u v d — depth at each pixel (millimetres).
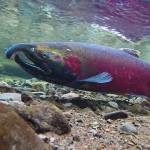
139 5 1856
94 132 542
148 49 2852
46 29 2609
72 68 892
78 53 903
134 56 996
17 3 2186
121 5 1905
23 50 852
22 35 2836
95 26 2350
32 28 2623
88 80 897
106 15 2105
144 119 733
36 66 884
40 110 487
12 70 2186
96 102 903
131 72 968
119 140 530
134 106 903
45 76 899
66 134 496
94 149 466
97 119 665
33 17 2396
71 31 2580
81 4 1991
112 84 954
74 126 570
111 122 648
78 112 738
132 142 530
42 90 1002
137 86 987
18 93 719
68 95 918
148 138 571
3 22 2605
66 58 885
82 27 2432
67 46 903
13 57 874
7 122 323
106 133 560
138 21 2102
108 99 1000
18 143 316
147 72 992
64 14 2225
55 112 495
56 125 489
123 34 2430
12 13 2395
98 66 922
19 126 331
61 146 442
